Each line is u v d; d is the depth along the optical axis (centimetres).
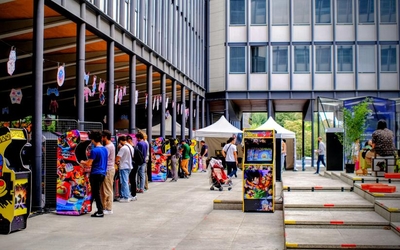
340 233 844
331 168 2120
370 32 3656
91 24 1642
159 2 2625
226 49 3778
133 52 2131
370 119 2247
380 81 3628
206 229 1012
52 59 2269
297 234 836
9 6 1501
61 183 1197
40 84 1245
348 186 1358
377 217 945
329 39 3688
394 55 3631
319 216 966
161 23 2655
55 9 1421
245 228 1023
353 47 3659
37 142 1223
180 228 1034
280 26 3738
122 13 1967
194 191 1773
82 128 1482
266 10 3747
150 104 2442
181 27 3133
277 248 832
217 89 3850
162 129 2723
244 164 1247
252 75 3750
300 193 1291
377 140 1395
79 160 1215
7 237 926
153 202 1460
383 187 1094
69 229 1014
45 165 1270
